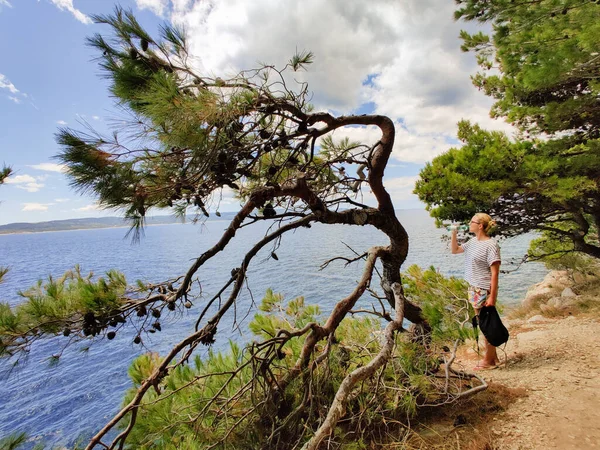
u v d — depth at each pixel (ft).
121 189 5.59
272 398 8.83
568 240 28.66
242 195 9.70
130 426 7.47
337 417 6.37
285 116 7.29
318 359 8.87
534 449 7.72
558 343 14.85
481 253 11.59
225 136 5.94
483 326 11.29
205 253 7.70
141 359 10.23
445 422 9.33
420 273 12.64
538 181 19.57
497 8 18.02
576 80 18.06
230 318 51.37
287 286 85.92
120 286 7.44
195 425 8.46
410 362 10.26
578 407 9.06
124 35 6.10
